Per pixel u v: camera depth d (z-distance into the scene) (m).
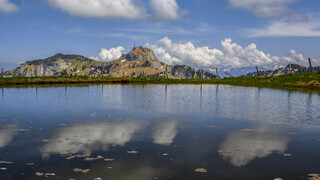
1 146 12.17
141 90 55.72
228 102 31.47
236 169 9.50
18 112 22.88
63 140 13.27
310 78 72.94
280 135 14.55
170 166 9.76
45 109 24.83
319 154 11.22
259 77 97.25
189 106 27.48
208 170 9.39
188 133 14.96
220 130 15.78
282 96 39.88
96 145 12.41
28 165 9.76
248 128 16.42
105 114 21.83
